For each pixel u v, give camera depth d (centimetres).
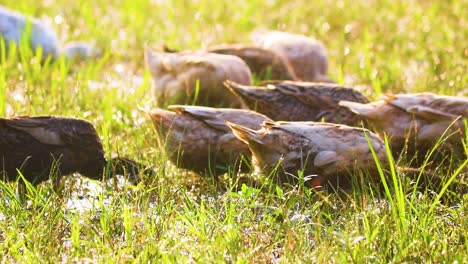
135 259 879
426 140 1127
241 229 947
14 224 956
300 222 957
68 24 2117
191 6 2402
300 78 1563
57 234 943
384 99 1152
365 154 1025
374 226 930
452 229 953
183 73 1380
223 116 1118
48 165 1068
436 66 1605
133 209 1007
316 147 1028
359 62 1805
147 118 1345
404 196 994
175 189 1069
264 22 2247
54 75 1562
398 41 1992
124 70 1780
